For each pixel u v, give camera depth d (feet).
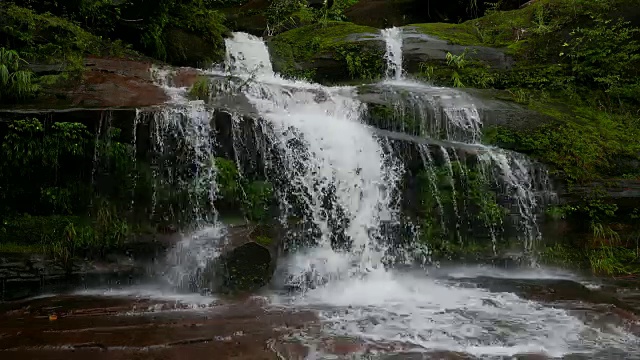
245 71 44.52
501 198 28.81
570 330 18.42
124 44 38.58
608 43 40.55
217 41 45.29
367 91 35.37
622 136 34.58
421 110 32.58
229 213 25.70
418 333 17.95
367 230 27.27
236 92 32.32
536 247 28.43
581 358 15.96
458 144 30.78
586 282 25.53
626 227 29.14
